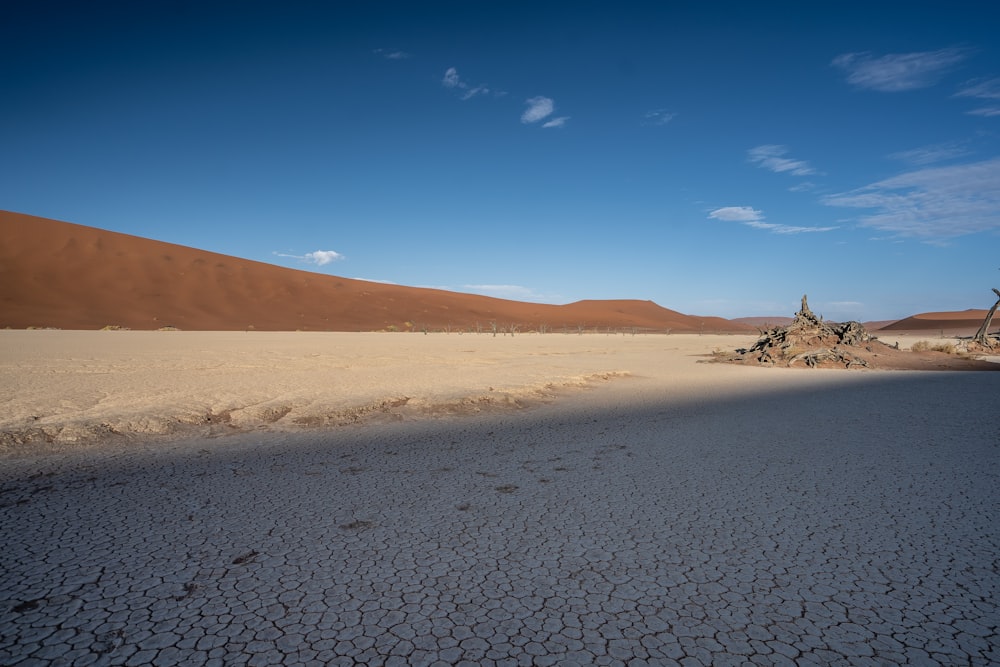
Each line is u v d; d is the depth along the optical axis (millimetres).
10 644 2906
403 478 6242
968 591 3557
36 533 4500
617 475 6367
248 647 2902
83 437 8219
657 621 3188
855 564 3955
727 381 17750
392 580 3689
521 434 8859
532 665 2756
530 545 4297
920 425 9664
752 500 5422
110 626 3100
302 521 4816
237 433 8898
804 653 2873
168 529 4602
